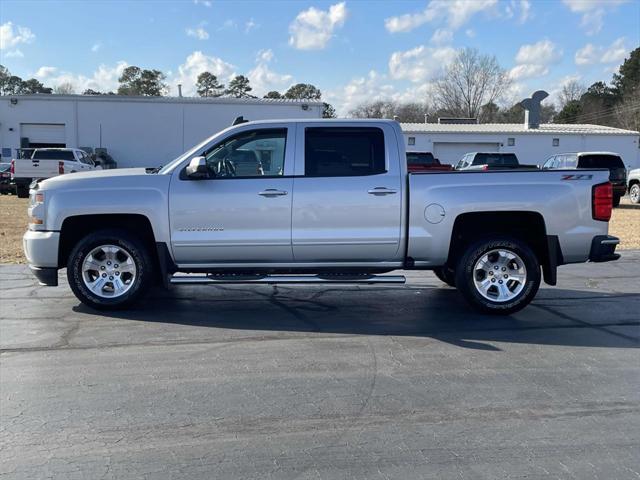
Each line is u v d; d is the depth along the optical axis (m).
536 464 3.42
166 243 6.44
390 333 6.04
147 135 35.94
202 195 6.39
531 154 39.75
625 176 21.70
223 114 35.97
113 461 3.44
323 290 8.16
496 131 39.50
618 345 5.68
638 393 4.49
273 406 4.21
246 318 6.60
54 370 4.91
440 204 6.40
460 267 6.59
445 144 39.72
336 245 6.45
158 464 3.41
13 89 93.44
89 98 35.41
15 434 3.78
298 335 5.95
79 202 6.39
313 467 3.38
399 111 71.75
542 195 6.40
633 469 3.37
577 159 21.69
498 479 3.26
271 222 6.41
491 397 4.39
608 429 3.87
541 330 6.18
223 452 3.55
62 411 4.12
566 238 6.47
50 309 6.89
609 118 79.50
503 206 6.38
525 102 41.31
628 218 17.91
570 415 4.09
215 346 5.58
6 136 35.47
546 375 4.86
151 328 6.16
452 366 5.06
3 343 5.62
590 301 7.57
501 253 6.59
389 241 6.45
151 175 6.50
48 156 26.12
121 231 6.60
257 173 6.50
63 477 3.27
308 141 6.48
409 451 3.57
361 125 6.50
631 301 7.57
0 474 3.30
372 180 6.41
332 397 4.38
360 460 3.46
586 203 6.45
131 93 85.38
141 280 6.63
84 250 6.54
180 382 4.66
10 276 8.86
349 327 6.25
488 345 5.65
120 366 5.02
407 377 4.79
